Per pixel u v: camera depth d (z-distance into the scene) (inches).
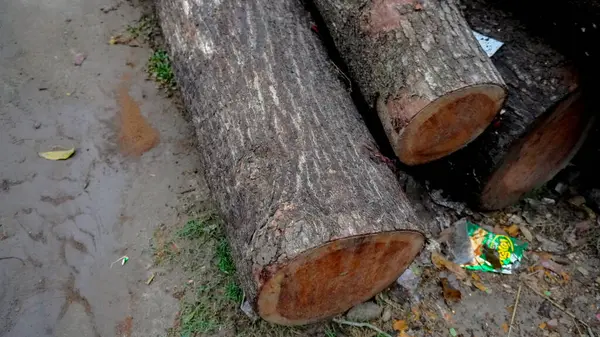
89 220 118.5
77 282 108.5
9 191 121.3
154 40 160.6
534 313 113.1
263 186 90.7
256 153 96.0
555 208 133.6
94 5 167.3
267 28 118.1
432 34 104.3
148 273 110.7
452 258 120.5
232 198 95.6
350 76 119.8
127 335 101.3
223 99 107.6
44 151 129.3
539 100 114.3
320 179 90.3
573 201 134.6
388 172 99.8
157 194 124.9
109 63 151.8
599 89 118.9
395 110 103.6
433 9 107.8
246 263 86.6
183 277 110.3
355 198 88.5
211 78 112.4
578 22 116.7
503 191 125.8
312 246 80.8
